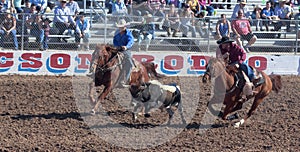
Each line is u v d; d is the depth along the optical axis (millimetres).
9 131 19078
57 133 19047
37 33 32625
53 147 17094
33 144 17406
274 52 35656
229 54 21031
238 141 18578
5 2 37031
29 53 31844
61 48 33156
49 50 32719
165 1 40719
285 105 24781
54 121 20766
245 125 21031
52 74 32000
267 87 21422
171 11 37188
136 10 37219
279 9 39562
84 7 39469
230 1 45812
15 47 32500
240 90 20641
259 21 36188
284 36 37281
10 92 25812
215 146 17812
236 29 34719
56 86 27531
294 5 46062
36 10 36938
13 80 29016
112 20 33781
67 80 29312
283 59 34469
